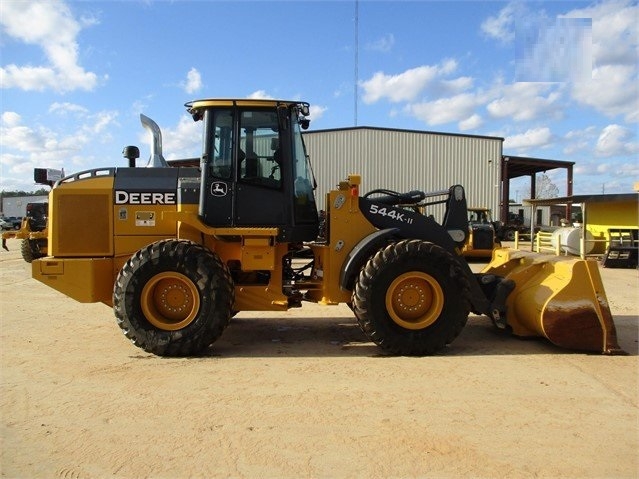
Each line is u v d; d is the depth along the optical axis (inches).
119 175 236.8
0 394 164.9
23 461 121.3
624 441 130.7
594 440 131.3
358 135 1096.2
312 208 239.8
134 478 113.8
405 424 140.7
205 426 139.9
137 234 231.3
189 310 211.9
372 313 207.2
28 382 176.4
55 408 153.1
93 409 152.3
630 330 256.7
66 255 228.1
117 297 207.0
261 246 221.3
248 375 183.8
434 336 209.0
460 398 160.2
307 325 272.5
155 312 211.3
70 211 229.0
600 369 190.4
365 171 1098.7
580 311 210.2
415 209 256.1
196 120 240.1
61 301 345.1
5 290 395.5
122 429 138.4
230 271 232.4
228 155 223.8
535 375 183.0
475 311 232.8
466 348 221.9
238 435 134.3
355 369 191.0
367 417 145.6
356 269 220.2
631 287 422.3
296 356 210.4
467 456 122.7
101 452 125.6
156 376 182.7
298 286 231.8
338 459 121.3
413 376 182.2
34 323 273.3
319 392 165.8
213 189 222.4
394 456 122.7
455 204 239.8
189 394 164.2
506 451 125.3
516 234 634.2
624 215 719.1
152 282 207.2
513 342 232.5
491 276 242.1
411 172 1106.1
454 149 1110.4
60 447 128.3
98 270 223.8
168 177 236.8
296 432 135.8
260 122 225.6
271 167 226.1
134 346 225.1
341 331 257.8
